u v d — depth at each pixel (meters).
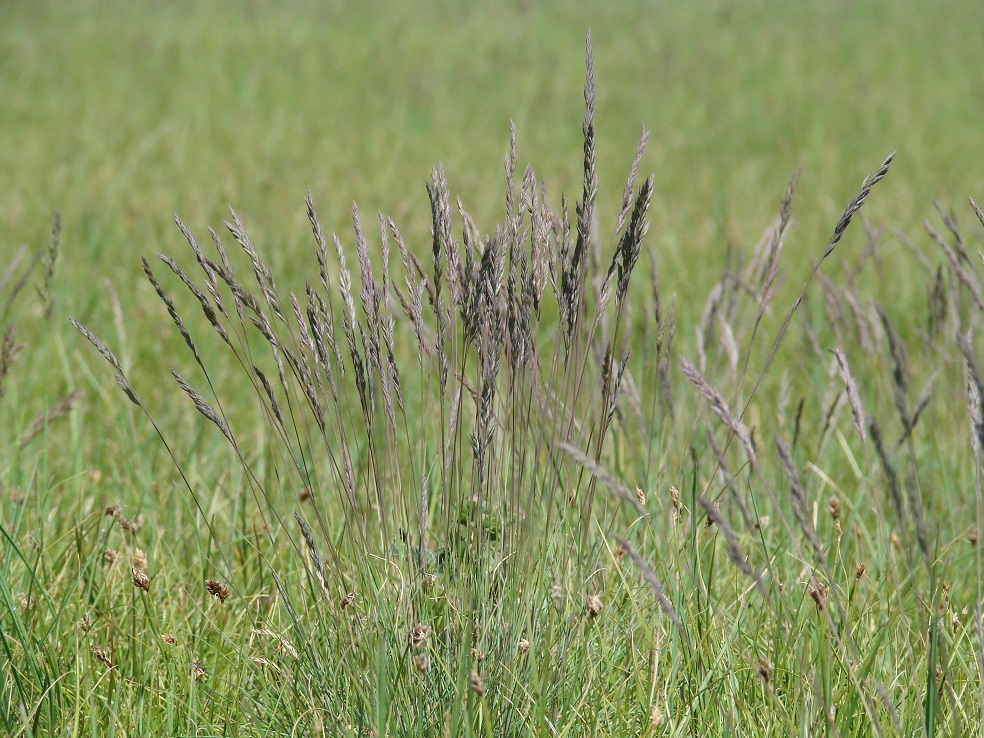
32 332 7.59
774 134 17.64
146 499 4.87
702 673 3.33
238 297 3.02
